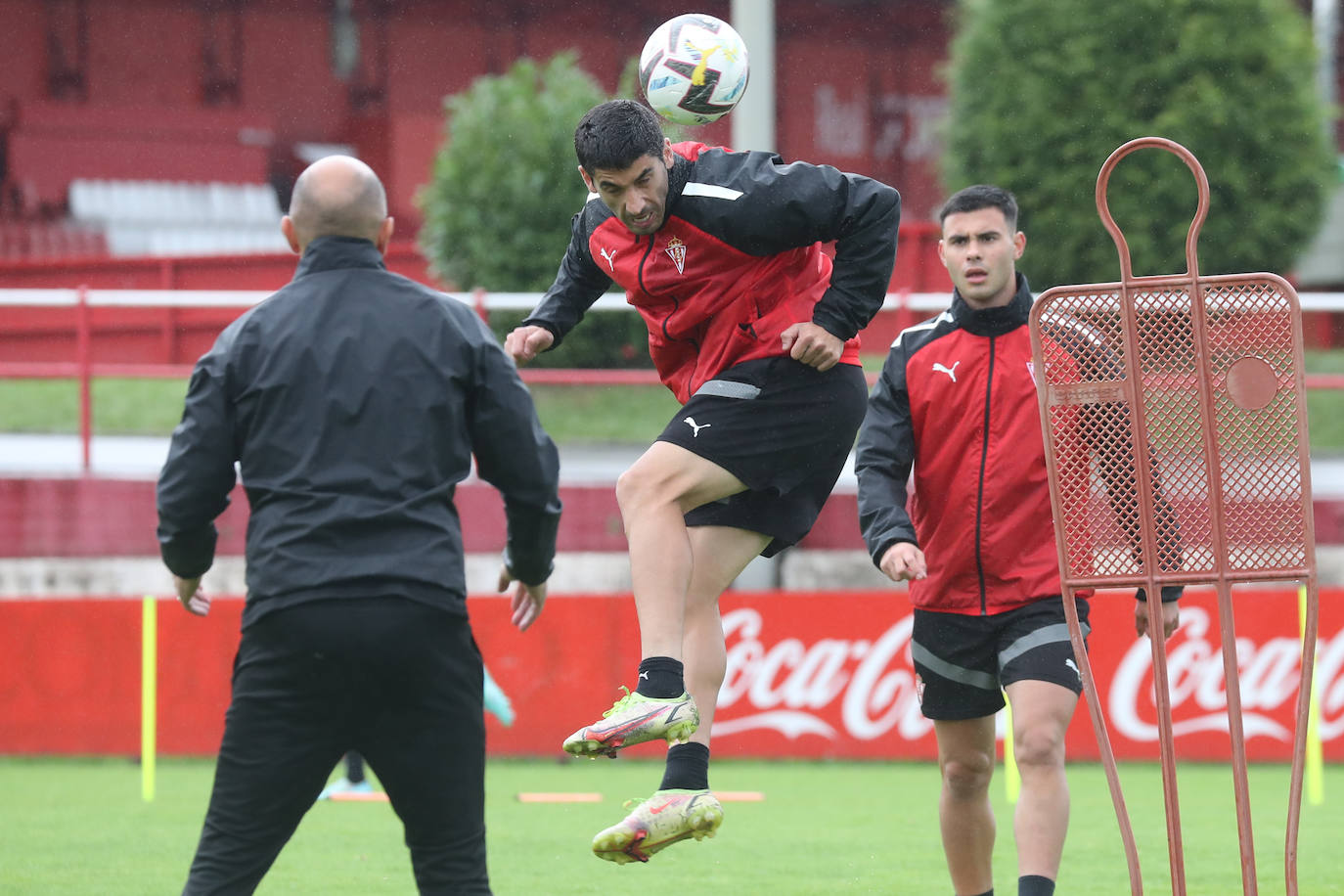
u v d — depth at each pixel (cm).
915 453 1834
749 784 3544
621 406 6041
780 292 1556
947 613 1817
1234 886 2292
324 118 10575
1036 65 6456
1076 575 1581
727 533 1625
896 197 1540
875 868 2431
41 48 10144
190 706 3966
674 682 1486
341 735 1289
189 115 10244
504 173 6203
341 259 1352
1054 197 6378
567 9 10800
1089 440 1579
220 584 4431
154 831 2784
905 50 10825
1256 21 6462
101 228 9819
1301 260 6656
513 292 6134
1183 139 6294
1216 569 1533
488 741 3997
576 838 2733
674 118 1614
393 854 2525
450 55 10731
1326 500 4603
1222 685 3912
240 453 1326
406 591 1261
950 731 1852
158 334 7325
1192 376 1547
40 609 4000
